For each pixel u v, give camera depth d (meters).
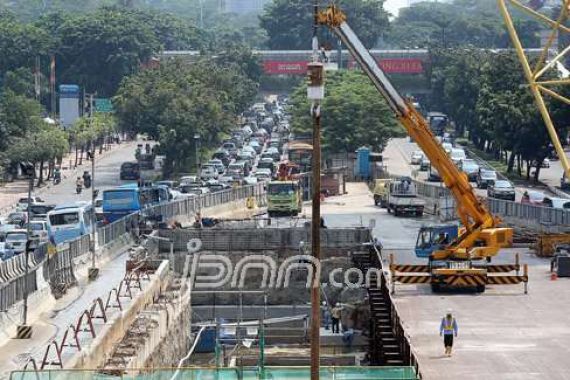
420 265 137.12
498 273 135.62
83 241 138.62
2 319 101.75
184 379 87.38
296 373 88.38
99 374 83.25
